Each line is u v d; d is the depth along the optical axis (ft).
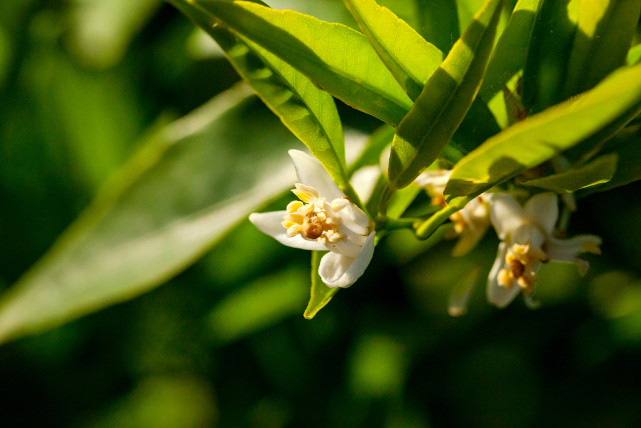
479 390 1.68
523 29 1.17
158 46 1.59
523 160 1.10
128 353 1.73
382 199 1.17
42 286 1.38
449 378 1.68
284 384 1.71
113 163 1.71
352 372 1.69
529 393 1.66
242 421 1.70
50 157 1.70
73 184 1.72
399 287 1.65
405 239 1.55
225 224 1.37
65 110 1.66
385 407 1.69
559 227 1.24
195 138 1.41
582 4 1.16
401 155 1.15
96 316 1.67
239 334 1.69
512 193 1.22
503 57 1.18
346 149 1.36
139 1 1.56
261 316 1.68
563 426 1.60
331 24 1.13
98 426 1.76
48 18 1.59
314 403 1.69
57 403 1.71
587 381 1.62
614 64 1.18
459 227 1.25
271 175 1.39
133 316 1.69
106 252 1.39
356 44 1.14
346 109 1.38
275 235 1.18
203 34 1.50
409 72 1.15
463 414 1.67
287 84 1.16
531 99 1.20
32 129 1.68
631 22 1.16
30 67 1.63
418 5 1.21
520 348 1.65
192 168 1.40
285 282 1.63
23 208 1.70
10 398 1.68
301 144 1.40
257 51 1.15
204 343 1.70
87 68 1.60
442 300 1.73
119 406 1.78
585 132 1.07
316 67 1.14
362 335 1.67
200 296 1.66
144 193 1.40
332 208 1.17
